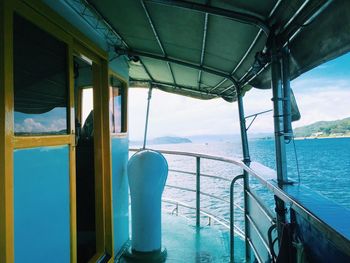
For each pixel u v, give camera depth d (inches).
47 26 72.8
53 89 76.3
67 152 82.2
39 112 69.4
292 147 82.1
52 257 72.9
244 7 70.5
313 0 56.2
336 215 52.1
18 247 59.2
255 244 126.6
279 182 81.4
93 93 119.9
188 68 145.1
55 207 75.0
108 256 120.5
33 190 65.1
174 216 204.1
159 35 109.9
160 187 134.8
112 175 130.6
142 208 133.6
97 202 120.9
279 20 71.6
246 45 94.7
